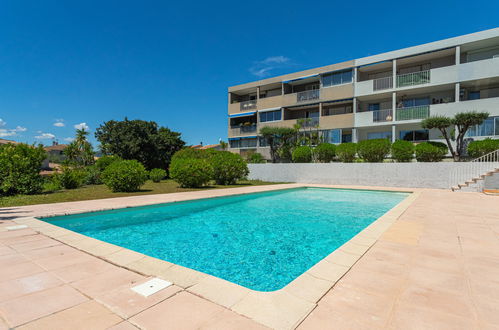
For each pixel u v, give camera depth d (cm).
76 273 333
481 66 1812
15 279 314
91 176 1914
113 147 2738
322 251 545
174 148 3052
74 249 438
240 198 1268
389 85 2206
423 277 311
